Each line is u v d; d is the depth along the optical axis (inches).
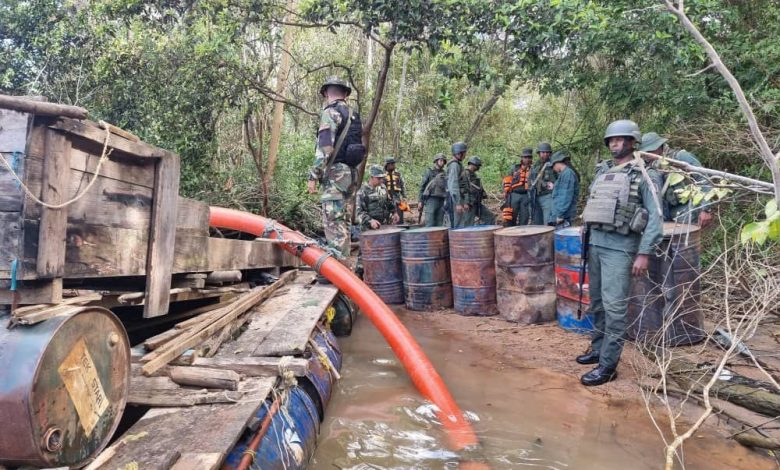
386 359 190.2
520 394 155.3
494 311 248.2
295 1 366.0
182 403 103.3
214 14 293.0
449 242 257.8
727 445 122.6
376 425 134.3
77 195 93.2
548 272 228.7
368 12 279.9
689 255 177.6
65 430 76.9
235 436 89.0
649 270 180.9
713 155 303.4
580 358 179.8
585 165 441.1
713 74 296.5
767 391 139.5
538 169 383.2
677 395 149.6
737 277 133.2
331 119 229.3
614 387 157.8
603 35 272.8
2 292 82.6
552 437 127.5
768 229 69.2
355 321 249.9
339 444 123.5
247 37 344.8
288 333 154.2
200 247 157.9
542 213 378.6
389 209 413.7
